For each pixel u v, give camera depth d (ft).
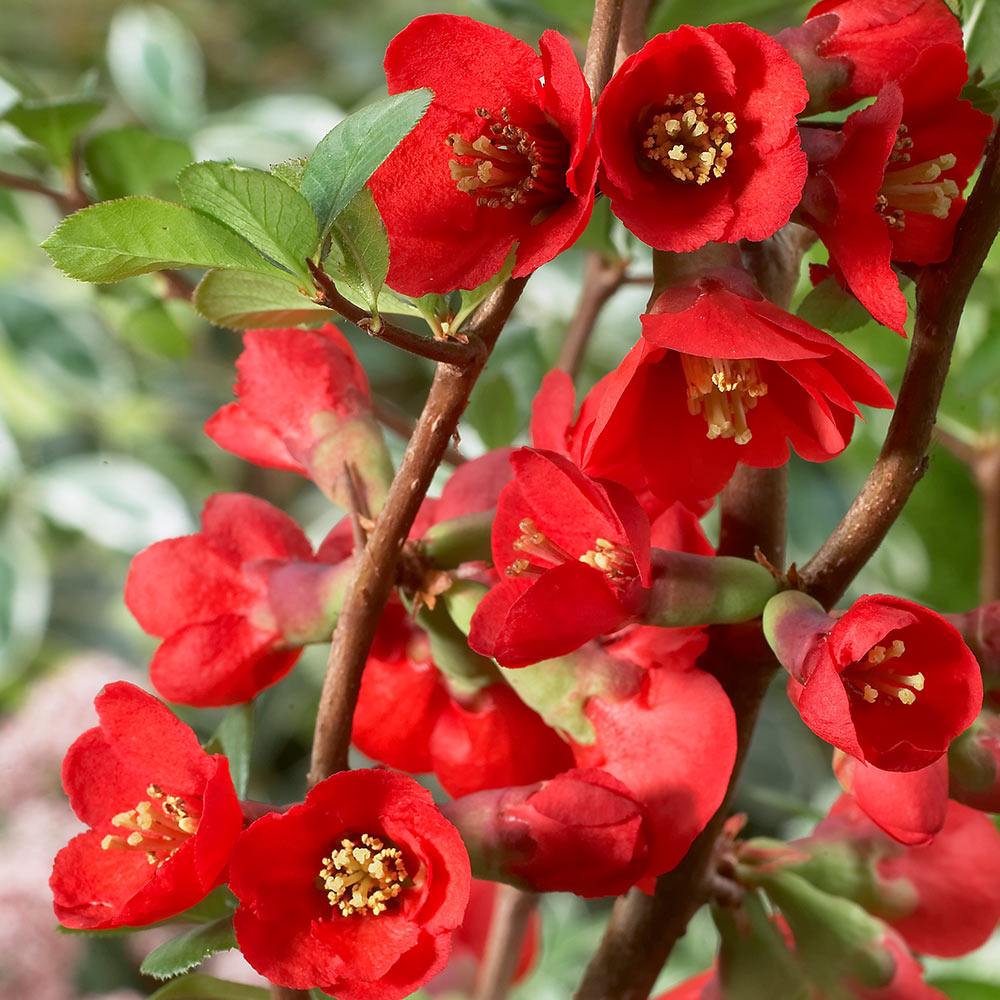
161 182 2.27
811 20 1.62
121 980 3.65
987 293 2.30
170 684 1.76
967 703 1.52
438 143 1.58
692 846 1.75
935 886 1.82
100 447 4.05
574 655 1.64
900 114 1.54
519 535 1.62
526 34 2.66
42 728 3.54
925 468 1.60
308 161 1.52
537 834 1.60
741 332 1.55
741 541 1.73
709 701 1.62
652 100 1.58
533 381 2.74
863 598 1.49
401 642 1.77
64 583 4.04
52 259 1.52
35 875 3.45
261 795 3.95
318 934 1.56
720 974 1.80
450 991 2.56
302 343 1.82
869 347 2.39
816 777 3.97
